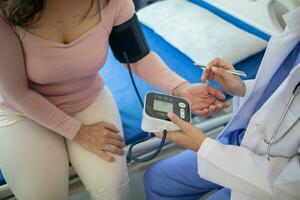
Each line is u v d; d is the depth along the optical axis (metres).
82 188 1.36
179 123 0.99
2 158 1.14
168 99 1.06
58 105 1.21
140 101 1.43
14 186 1.15
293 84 0.95
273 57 1.09
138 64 1.30
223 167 0.97
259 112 1.03
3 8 0.91
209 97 1.22
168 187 1.33
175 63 1.69
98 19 1.09
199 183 1.29
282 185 0.90
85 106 1.26
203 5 2.08
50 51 1.02
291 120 0.95
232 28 1.80
